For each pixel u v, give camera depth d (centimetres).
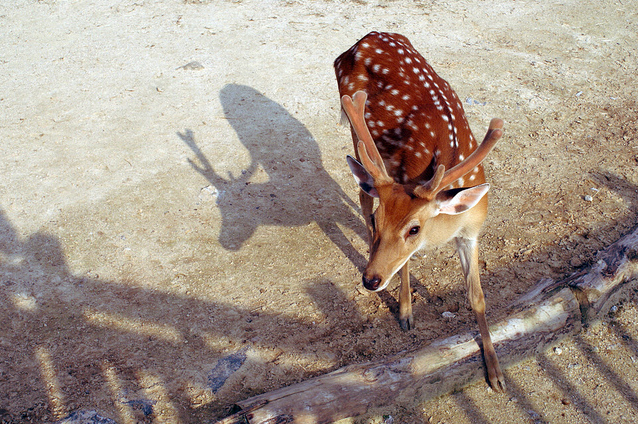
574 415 318
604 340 363
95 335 362
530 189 499
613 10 848
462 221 328
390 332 368
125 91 633
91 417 307
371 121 379
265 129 579
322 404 296
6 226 448
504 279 407
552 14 836
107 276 409
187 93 632
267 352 353
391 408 317
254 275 414
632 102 629
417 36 762
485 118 598
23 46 727
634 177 509
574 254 426
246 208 479
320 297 395
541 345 350
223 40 742
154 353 351
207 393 327
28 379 331
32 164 519
